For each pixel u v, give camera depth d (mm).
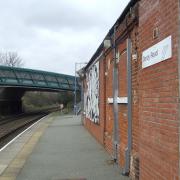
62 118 53438
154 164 8680
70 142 21328
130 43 11664
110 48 15891
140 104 10055
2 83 62031
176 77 7281
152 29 8836
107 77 17375
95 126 22844
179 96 7160
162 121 8125
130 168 11508
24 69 66875
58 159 15305
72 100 98312
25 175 12367
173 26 7438
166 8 7844
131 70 11633
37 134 27797
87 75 29828
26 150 18484
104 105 18172
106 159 14836
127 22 11680
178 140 7215
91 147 18703
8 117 64375
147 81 9281
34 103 117312
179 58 7137
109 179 11352
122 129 12961
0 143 24891
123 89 12977
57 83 76125
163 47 8016
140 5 10055
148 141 9195
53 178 11773
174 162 7410
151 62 8898
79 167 13383
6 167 13914
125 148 12117
